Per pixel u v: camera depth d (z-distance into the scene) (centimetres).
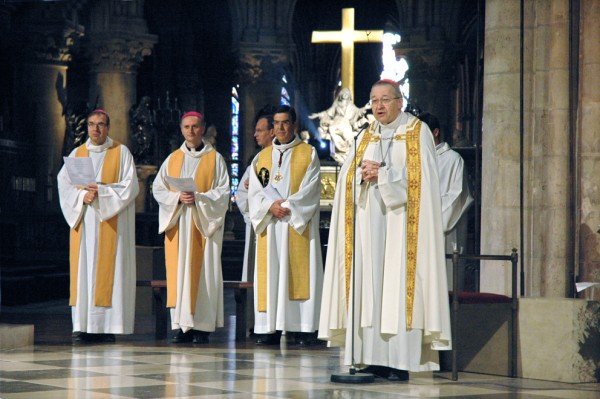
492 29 1980
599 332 1509
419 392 1337
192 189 2003
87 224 2039
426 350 1455
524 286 1953
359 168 1467
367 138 1488
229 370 1552
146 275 2794
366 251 1445
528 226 1956
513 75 1961
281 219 2027
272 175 2066
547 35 1928
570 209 1917
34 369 1541
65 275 3884
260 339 2073
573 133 1919
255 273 2033
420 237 1423
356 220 1462
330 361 1697
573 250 1917
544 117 1934
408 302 1418
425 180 1430
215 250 2041
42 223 4825
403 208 1434
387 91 1464
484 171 2000
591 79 1897
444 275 1420
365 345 1444
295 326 2025
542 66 1936
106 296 2034
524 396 1328
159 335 2108
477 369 1567
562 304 1496
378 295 1440
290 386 1373
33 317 2739
